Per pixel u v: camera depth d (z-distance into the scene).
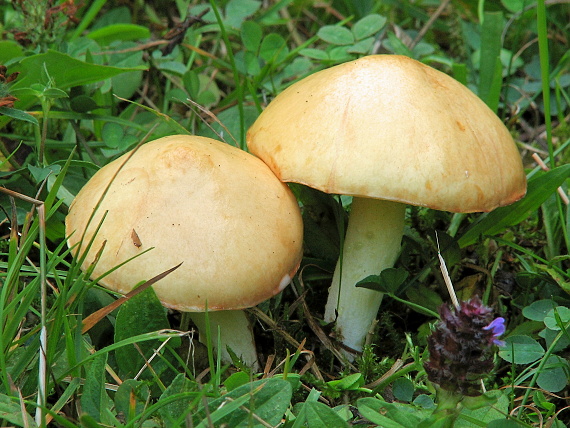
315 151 0.19
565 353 0.21
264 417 0.17
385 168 0.19
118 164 0.20
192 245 0.18
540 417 0.19
